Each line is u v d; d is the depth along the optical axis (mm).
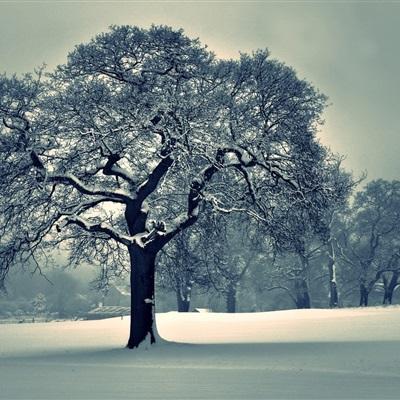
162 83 38625
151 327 38531
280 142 39688
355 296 125250
